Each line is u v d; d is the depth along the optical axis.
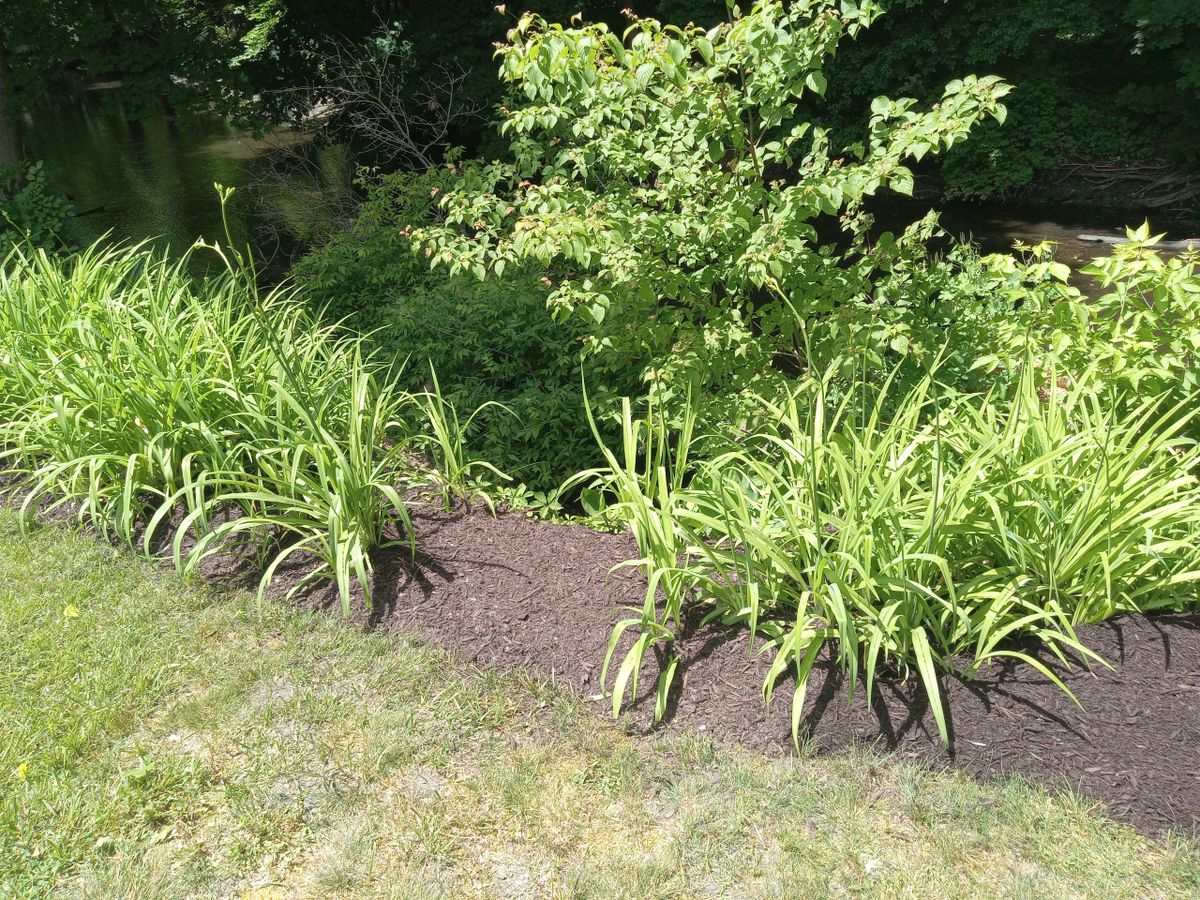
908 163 15.34
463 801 2.97
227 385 4.56
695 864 2.73
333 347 6.02
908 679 3.24
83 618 3.83
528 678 3.46
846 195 4.27
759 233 4.41
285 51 16.52
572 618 3.71
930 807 2.85
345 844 2.81
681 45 4.11
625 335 5.15
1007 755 2.97
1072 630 3.14
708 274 4.89
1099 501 3.28
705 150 4.80
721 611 3.52
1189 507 3.44
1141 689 3.12
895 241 5.03
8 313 5.55
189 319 5.36
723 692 3.31
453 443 5.41
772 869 2.70
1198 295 4.16
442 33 15.41
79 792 2.97
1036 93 14.35
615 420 6.06
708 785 2.99
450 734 3.24
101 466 4.33
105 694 3.40
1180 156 13.62
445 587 3.92
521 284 7.20
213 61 14.66
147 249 12.26
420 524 4.37
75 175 17.56
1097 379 4.21
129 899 2.62
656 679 3.40
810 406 4.20
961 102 4.06
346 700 3.39
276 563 3.73
